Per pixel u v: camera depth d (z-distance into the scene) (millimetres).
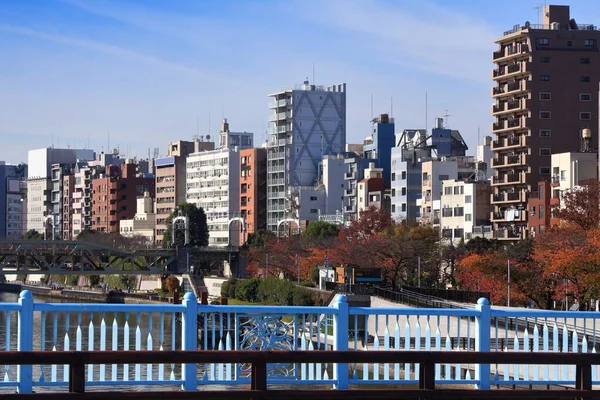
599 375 26094
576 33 166500
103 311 22500
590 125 165750
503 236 159875
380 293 100188
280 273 182125
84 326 90125
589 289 91625
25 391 21734
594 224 113375
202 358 19766
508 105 169000
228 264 196875
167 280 195125
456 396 20906
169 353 19641
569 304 107938
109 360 19422
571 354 21156
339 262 141625
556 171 151500
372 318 67875
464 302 89250
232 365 23797
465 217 177000
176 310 22750
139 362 19562
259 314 23406
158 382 22484
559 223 120562
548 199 151875
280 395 20266
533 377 29766
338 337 23453
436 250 135250
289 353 20125
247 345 24391
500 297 104000
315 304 128125
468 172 197500
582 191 118062
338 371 23078
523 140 165250
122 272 171375
